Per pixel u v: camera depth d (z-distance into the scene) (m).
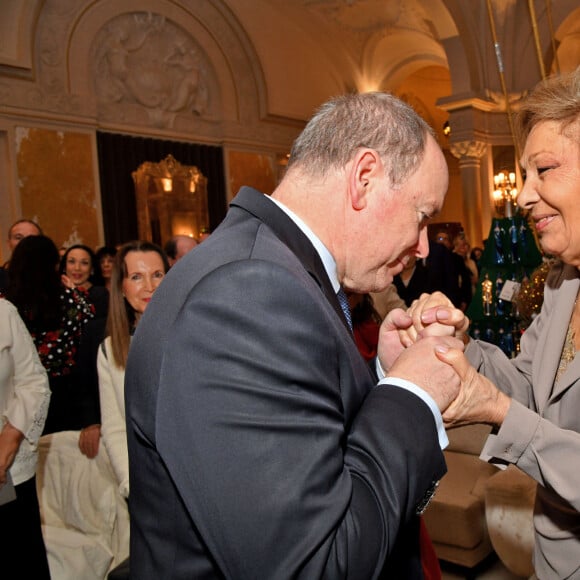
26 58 8.29
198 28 10.79
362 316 2.92
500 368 1.42
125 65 9.70
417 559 1.02
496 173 12.17
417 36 12.48
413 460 0.79
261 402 0.70
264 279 0.75
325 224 0.97
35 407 2.24
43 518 2.77
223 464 0.69
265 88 11.64
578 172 1.08
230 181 11.23
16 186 8.30
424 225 1.04
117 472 2.23
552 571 1.26
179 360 0.73
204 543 0.79
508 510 2.58
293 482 0.68
